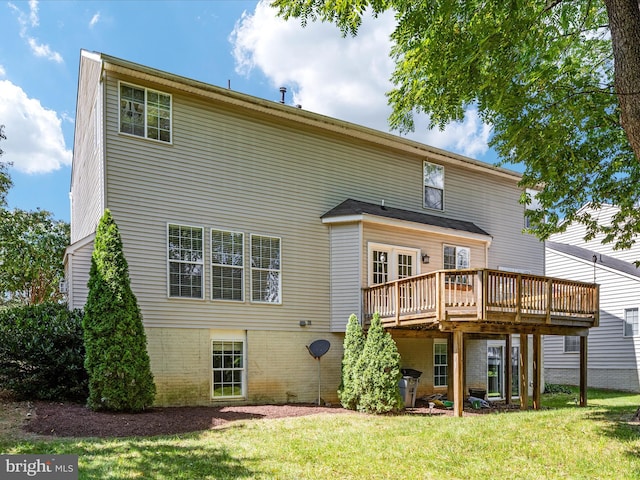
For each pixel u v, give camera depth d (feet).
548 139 29.89
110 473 17.89
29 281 77.92
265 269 39.09
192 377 34.73
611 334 65.92
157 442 22.98
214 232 36.91
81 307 33.45
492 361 52.85
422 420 30.81
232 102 38.14
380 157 47.44
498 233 55.57
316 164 43.04
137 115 34.45
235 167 38.47
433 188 51.11
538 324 37.37
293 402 38.88
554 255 74.59
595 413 33.50
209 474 18.45
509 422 29.68
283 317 39.45
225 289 36.99
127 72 33.63
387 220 42.39
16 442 21.95
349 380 36.22
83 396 31.73
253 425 28.02
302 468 19.83
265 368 38.01
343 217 41.50
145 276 33.55
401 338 43.93
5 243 72.90
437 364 48.44
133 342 29.68
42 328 30.99
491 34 22.89
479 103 28.48
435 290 33.63
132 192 33.60
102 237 30.40
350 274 41.52
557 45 28.89
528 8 24.84
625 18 20.67
